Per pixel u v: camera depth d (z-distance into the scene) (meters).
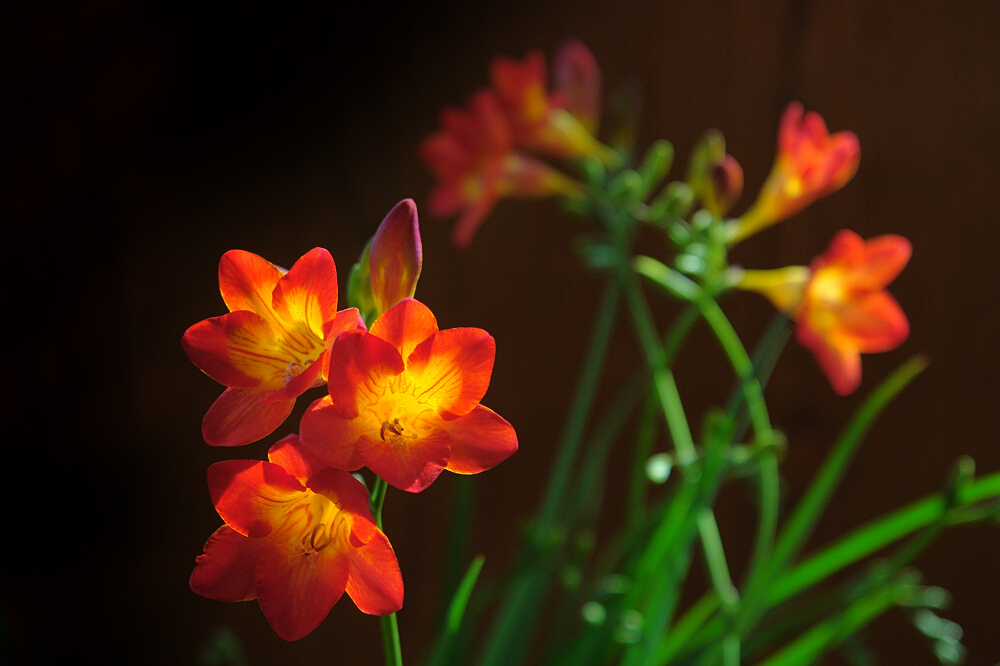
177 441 1.06
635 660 0.76
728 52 1.06
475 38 1.08
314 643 1.07
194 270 1.06
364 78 1.07
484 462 0.58
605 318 0.80
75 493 1.06
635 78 1.07
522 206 1.10
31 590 1.05
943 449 1.06
